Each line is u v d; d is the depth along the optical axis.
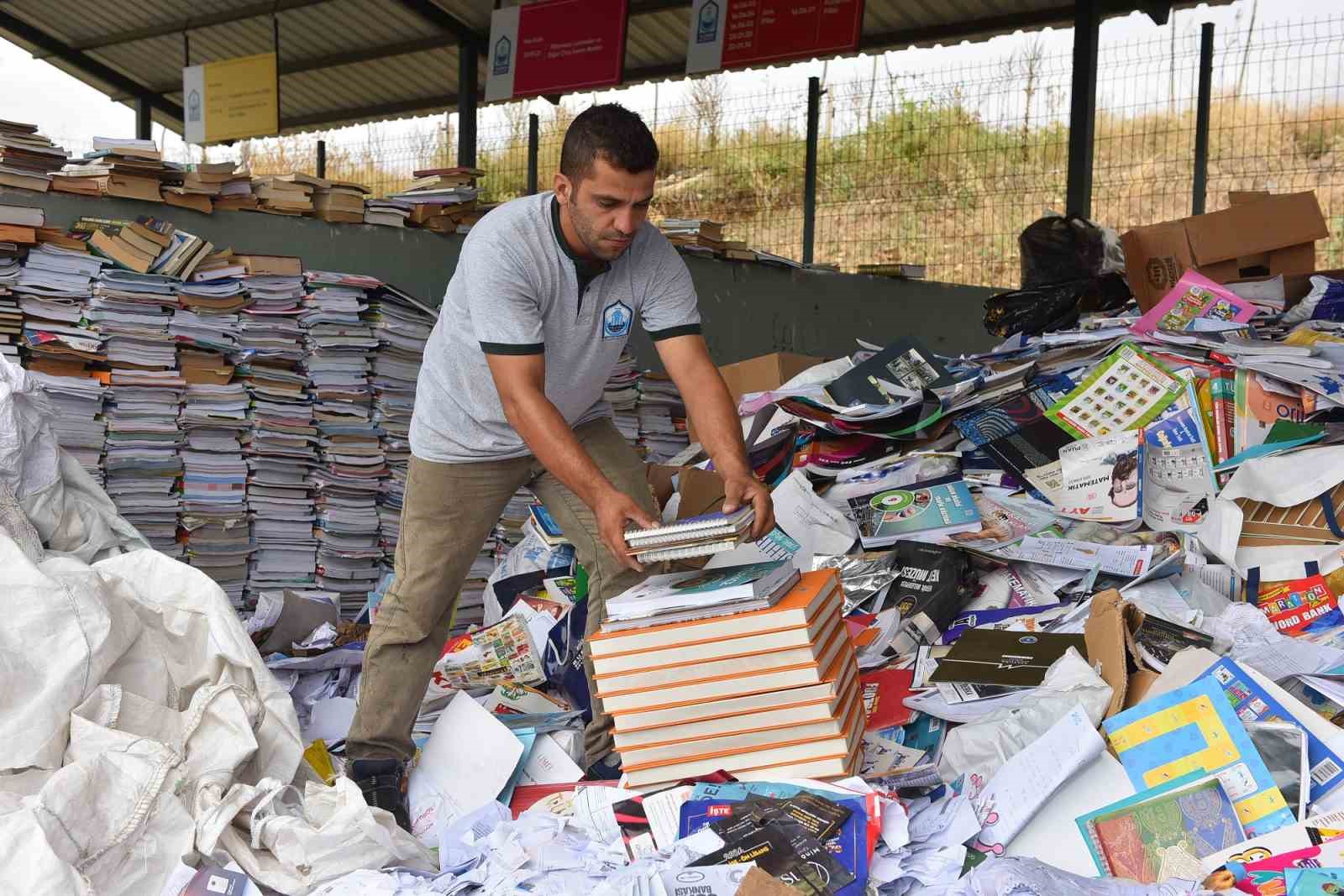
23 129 4.76
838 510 3.95
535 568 4.43
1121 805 2.31
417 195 6.08
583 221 2.45
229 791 2.37
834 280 7.93
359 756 2.77
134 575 2.85
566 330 2.67
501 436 2.72
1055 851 2.31
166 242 4.98
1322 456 3.48
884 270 8.08
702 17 8.47
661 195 11.78
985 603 3.47
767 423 4.86
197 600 2.81
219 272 5.11
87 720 2.42
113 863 2.17
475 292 2.53
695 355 2.77
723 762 2.43
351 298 5.42
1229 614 3.16
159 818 2.24
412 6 9.73
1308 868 2.04
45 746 2.37
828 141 10.97
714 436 2.65
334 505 5.45
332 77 11.77
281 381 5.30
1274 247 5.45
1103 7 8.09
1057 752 2.40
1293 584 3.29
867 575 3.58
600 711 2.93
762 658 2.36
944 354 8.12
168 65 12.42
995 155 10.27
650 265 2.75
